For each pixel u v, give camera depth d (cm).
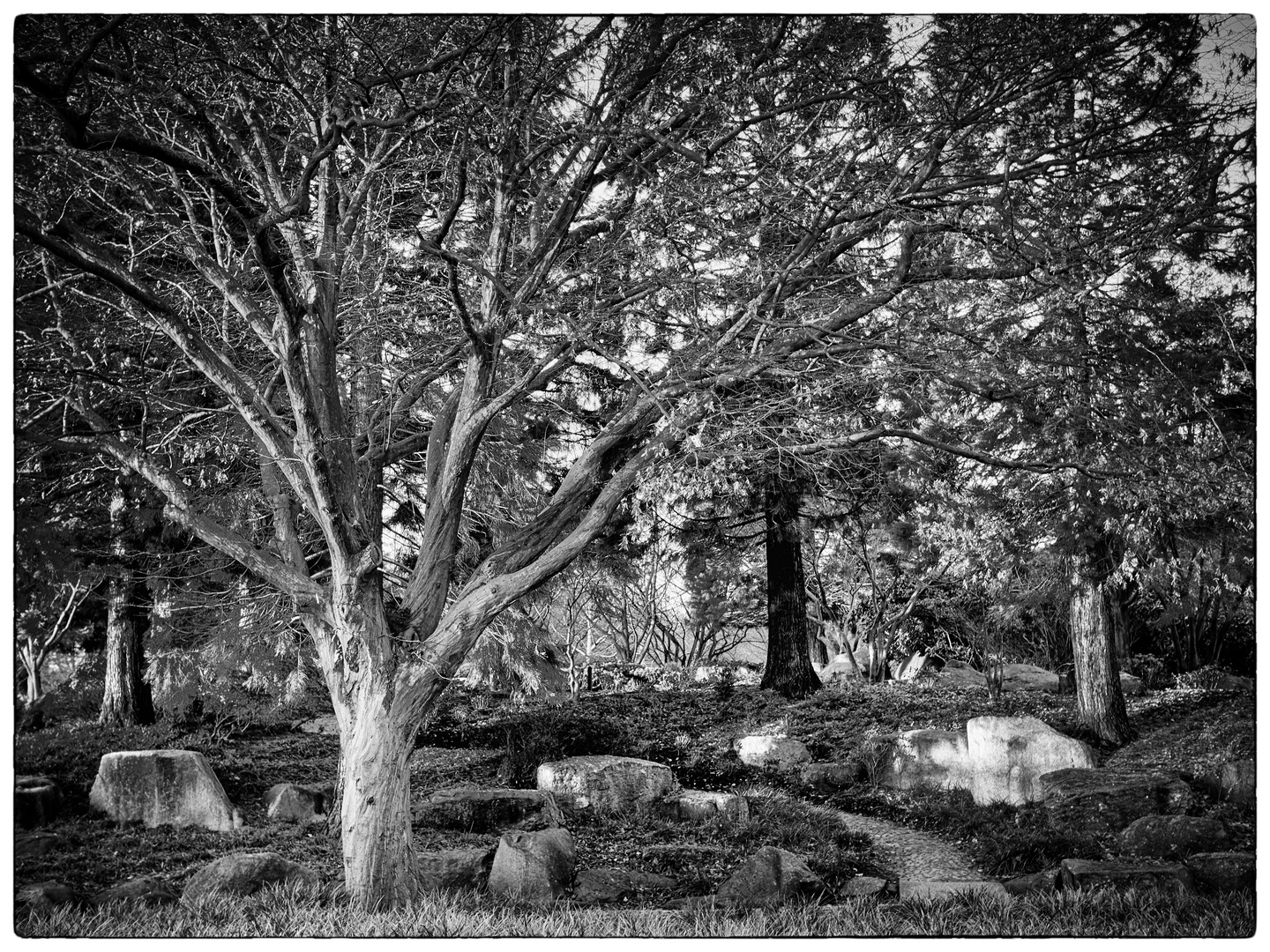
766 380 1177
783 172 1061
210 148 981
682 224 1088
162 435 1274
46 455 1308
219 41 1003
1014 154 1093
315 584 998
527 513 1678
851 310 1034
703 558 2536
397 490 1628
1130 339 1259
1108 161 1129
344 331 1202
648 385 1078
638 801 1443
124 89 945
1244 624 2383
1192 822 1148
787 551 2264
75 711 2095
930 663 2981
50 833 1217
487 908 966
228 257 1170
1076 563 1563
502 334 1059
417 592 1027
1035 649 2825
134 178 1051
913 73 1063
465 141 1043
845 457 1532
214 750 1655
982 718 1584
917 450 1698
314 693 2144
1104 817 1289
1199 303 1300
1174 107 1065
